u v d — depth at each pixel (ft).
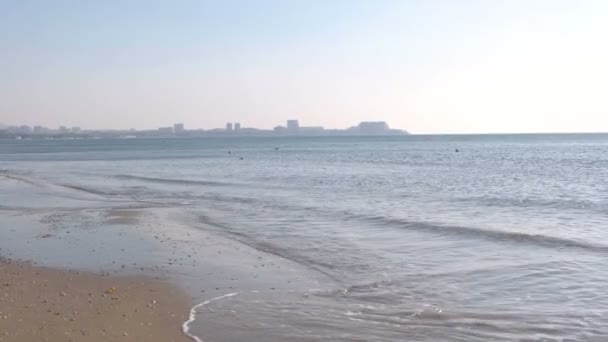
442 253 47.32
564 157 223.71
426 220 64.49
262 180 125.90
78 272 41.52
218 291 36.47
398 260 44.98
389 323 30.35
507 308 32.78
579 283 37.65
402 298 34.86
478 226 59.82
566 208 74.90
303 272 41.65
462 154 267.59
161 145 527.81
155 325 29.68
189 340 27.58
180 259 46.19
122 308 32.53
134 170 170.50
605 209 73.41
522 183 113.50
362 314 31.83
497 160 207.92
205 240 54.70
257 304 33.68
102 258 46.65
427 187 105.60
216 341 27.55
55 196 98.27
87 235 57.98
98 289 36.73
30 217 71.61
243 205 81.46
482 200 84.33
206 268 42.96
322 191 99.50
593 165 170.60
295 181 121.90
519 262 43.57
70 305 32.91
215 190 104.37
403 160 215.10
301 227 61.36
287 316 31.42
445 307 33.04
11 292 35.63
